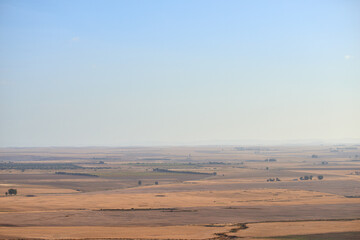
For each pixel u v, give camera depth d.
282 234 114.56
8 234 112.19
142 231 119.25
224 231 119.19
